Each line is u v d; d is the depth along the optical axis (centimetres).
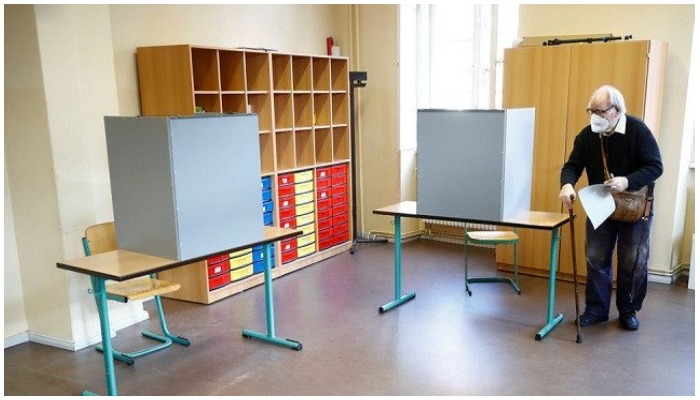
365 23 577
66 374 320
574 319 380
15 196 348
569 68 425
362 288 455
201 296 427
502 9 519
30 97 328
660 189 445
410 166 593
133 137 286
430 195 379
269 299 351
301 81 519
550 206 449
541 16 476
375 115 587
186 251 286
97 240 332
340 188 554
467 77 568
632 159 338
